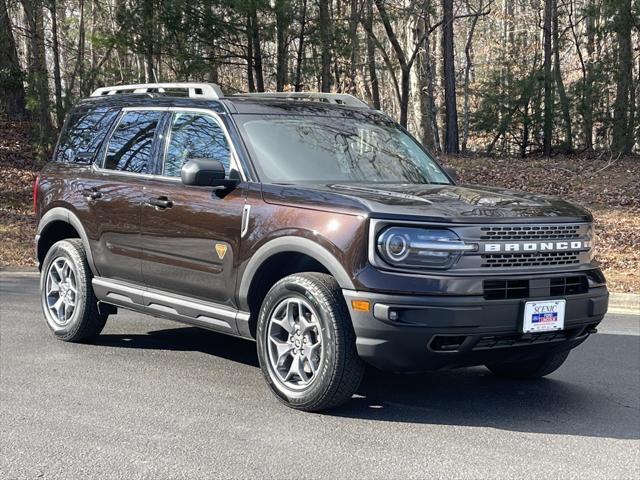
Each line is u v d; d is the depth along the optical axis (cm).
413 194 529
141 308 652
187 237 593
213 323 587
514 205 521
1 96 2589
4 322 811
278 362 532
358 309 481
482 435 489
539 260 507
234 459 439
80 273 698
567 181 2366
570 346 547
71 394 558
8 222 1680
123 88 736
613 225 1769
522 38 4197
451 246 478
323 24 2192
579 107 2942
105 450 450
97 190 682
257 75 2172
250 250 543
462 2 3666
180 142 630
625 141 2820
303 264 551
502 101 3047
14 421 499
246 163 570
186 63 2069
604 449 469
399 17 2644
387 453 452
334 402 506
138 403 539
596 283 534
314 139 610
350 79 3161
